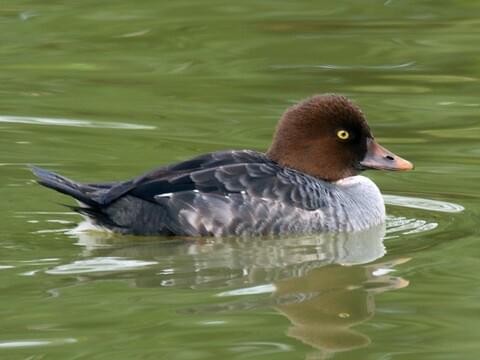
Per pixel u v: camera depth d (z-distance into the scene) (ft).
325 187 47.73
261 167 46.62
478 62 70.38
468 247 45.19
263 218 45.55
